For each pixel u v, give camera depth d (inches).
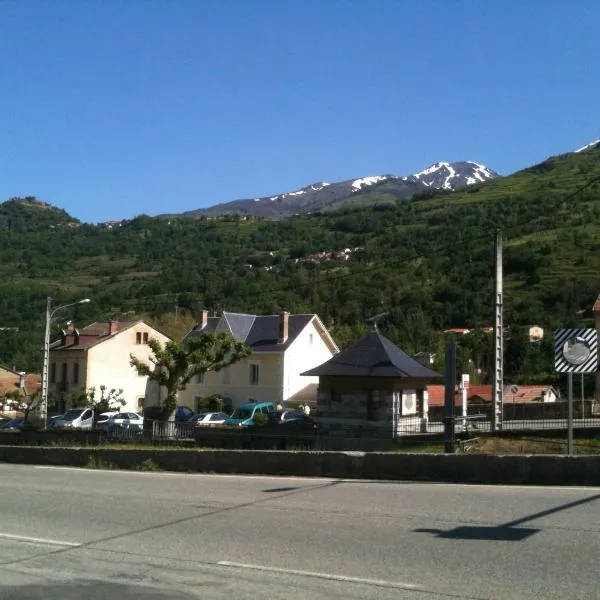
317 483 617.9
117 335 2640.3
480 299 2925.7
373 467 647.1
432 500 502.3
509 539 379.9
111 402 2390.5
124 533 436.8
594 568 322.7
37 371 3221.0
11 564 367.9
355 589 304.7
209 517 474.9
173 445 1300.4
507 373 2869.1
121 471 784.3
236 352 1681.8
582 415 1508.4
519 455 584.1
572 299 3041.3
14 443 1397.6
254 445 1310.3
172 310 3129.9
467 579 312.8
